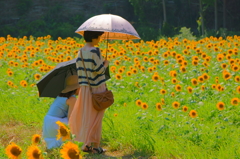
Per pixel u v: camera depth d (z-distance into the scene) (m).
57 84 9.70
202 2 79.69
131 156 9.04
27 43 35.25
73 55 25.70
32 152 6.17
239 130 9.95
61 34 83.44
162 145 9.14
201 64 19.14
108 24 8.84
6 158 7.98
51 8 94.75
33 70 20.09
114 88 15.69
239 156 8.30
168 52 20.81
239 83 14.74
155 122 10.77
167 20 91.00
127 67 20.86
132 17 96.69
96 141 9.10
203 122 10.88
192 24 91.69
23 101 13.95
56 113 9.61
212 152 8.66
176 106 11.27
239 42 30.77
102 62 8.90
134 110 12.47
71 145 5.85
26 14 94.44
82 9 96.06
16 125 11.87
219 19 93.69
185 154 8.59
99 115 9.05
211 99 13.40
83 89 8.91
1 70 21.02
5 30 87.75
